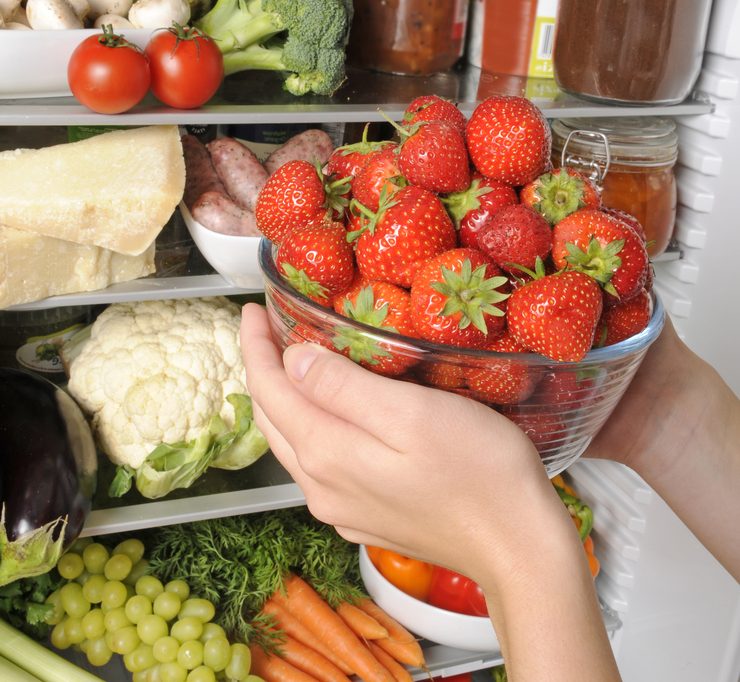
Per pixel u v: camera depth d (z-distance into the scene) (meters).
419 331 0.58
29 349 1.42
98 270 1.16
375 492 0.54
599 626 0.50
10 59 1.01
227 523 1.47
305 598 1.46
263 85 1.25
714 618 1.42
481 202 0.62
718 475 0.81
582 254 0.56
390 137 1.38
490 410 0.53
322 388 0.53
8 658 1.34
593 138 1.26
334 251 0.59
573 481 1.69
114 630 1.36
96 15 1.15
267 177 1.27
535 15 1.35
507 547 0.52
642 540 1.53
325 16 1.12
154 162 1.15
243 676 1.34
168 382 1.30
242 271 1.20
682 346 0.81
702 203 1.33
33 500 1.16
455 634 1.43
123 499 1.35
